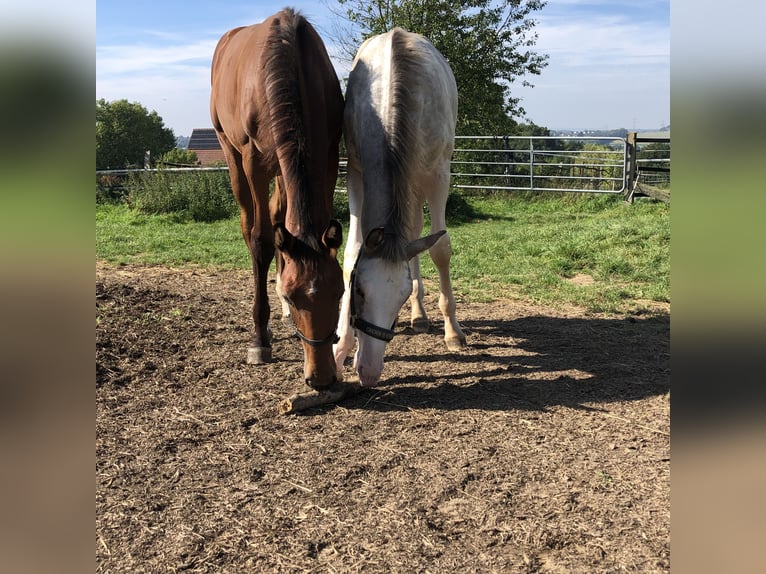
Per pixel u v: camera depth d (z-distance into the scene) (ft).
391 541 6.66
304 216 9.17
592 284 19.70
